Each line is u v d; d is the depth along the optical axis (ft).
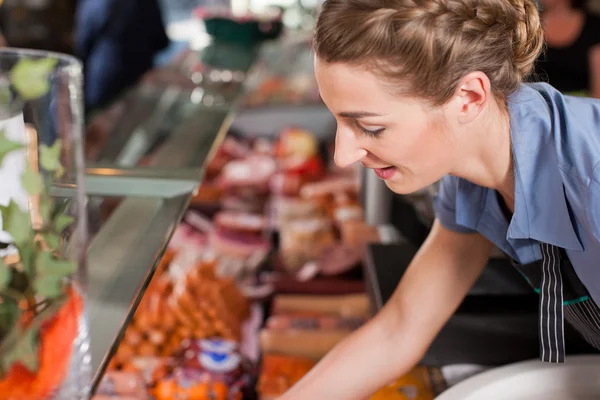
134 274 2.70
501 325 3.90
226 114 5.80
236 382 4.27
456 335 3.84
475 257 3.46
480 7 2.42
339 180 7.97
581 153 2.65
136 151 4.98
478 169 2.81
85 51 10.66
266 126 9.53
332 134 9.54
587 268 2.91
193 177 3.67
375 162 2.65
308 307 5.57
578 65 9.68
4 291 1.81
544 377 3.35
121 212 3.21
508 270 4.09
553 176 2.76
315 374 3.44
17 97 1.83
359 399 3.42
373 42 2.30
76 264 2.02
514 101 2.72
